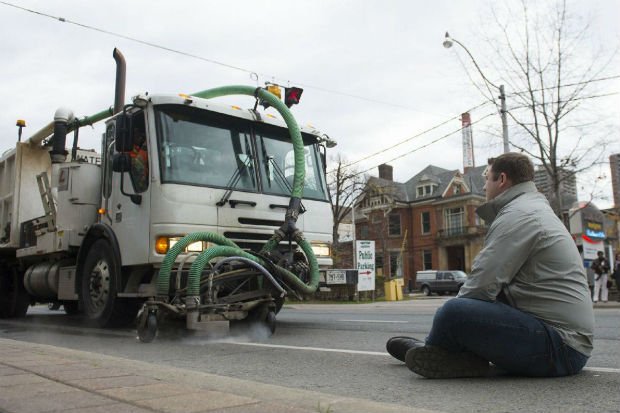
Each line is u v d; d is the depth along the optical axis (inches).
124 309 286.8
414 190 2047.2
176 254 245.1
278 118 312.2
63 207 323.9
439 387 132.2
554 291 130.6
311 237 304.0
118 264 280.5
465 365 141.8
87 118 378.0
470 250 1834.4
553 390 124.8
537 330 129.2
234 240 274.7
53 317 473.4
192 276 237.0
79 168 318.3
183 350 220.2
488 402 115.7
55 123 370.6
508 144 722.2
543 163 700.7
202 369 172.1
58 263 358.9
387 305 716.7
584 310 132.2
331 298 888.3
